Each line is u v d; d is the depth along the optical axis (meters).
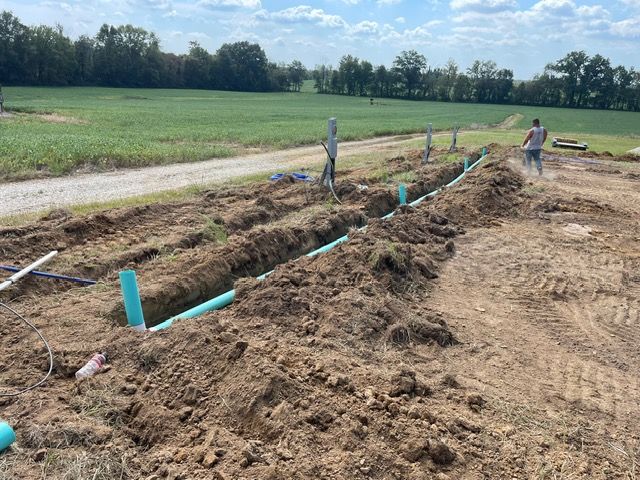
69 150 14.59
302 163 16.44
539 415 3.84
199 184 11.92
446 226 8.52
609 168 16.66
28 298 5.10
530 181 13.28
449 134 33.25
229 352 3.68
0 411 3.21
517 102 102.56
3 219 8.11
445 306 5.71
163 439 3.08
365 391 3.60
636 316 5.86
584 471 3.25
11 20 79.81
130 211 7.93
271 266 6.84
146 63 99.94
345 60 116.12
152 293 5.29
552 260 7.57
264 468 2.74
